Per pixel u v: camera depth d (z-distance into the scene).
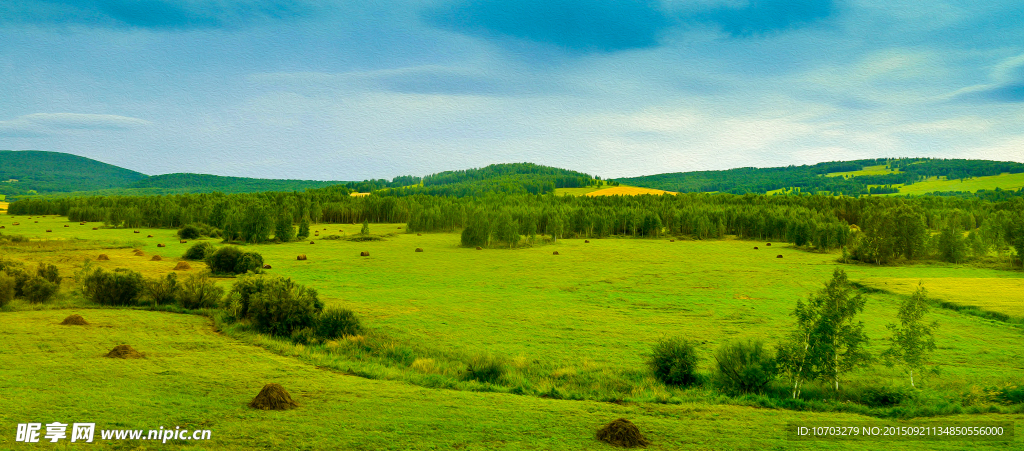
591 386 25.81
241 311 36.19
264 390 17.91
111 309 39.56
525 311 49.59
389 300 53.69
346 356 29.08
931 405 22.12
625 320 46.31
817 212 199.25
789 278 79.25
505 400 20.53
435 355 32.25
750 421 18.67
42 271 48.53
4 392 17.48
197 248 84.38
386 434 15.48
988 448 16.00
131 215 162.88
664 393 23.09
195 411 16.69
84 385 19.05
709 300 58.69
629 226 182.88
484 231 130.62
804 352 24.58
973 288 67.56
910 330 26.38
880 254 104.81
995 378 29.05
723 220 183.25
